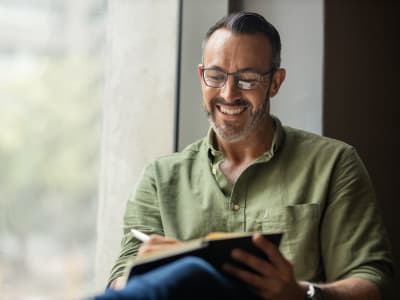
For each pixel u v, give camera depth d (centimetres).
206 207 162
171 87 211
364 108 222
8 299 195
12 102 198
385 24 233
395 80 238
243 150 167
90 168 207
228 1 215
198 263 103
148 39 212
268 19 218
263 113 163
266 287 111
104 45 209
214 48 161
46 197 201
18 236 197
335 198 157
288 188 159
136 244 165
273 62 163
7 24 197
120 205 208
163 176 171
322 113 207
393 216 235
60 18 204
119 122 210
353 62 218
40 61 201
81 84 207
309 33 210
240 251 110
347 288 140
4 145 197
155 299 90
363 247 152
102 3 209
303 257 153
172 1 212
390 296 149
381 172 231
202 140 178
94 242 205
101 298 90
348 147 165
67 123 204
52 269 200
